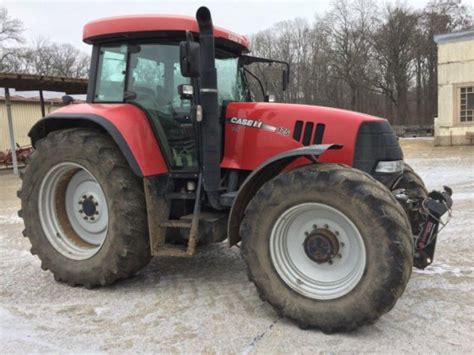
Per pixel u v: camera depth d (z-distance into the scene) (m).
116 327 3.33
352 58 46.00
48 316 3.54
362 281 3.04
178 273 4.52
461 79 18.22
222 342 3.06
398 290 2.95
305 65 45.12
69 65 49.81
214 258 4.98
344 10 47.28
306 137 3.77
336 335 3.13
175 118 4.05
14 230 6.70
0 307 3.73
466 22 48.31
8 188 12.10
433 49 46.44
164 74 4.06
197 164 4.00
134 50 4.12
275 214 3.30
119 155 3.97
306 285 3.29
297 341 3.05
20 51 46.03
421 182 4.36
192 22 3.91
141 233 3.94
